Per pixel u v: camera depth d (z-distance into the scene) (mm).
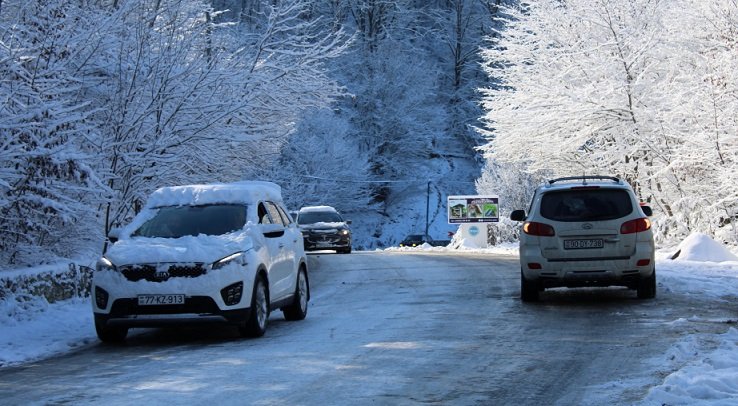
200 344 10703
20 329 12203
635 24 28547
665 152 27312
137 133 18328
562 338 10414
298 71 22094
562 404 6895
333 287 19047
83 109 18531
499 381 7859
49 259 15734
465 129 77688
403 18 75812
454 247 38625
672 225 28406
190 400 7180
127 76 18672
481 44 78312
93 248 17547
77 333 12164
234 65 20828
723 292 14867
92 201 15953
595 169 30172
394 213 71750
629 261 13742
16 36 14531
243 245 11039
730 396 6734
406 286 18281
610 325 11453
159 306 10484
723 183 23812
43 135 14414
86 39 17000
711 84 24578
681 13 26562
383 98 71188
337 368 8594
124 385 7938
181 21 20859
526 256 14070
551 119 28703
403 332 11188
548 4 30562
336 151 63750
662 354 9086
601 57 28328
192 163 19672
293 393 7406
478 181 50156
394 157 72125
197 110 19250
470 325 11773
